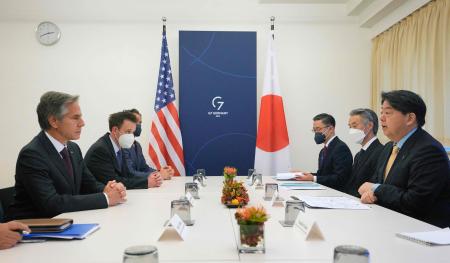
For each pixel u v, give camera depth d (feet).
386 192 6.97
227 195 7.09
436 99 11.97
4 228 4.34
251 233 4.08
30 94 16.21
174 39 16.39
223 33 15.84
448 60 11.50
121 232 5.05
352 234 4.88
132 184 9.72
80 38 16.31
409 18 13.61
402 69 14.01
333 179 11.12
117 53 16.38
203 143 15.89
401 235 4.69
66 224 4.95
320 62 16.65
